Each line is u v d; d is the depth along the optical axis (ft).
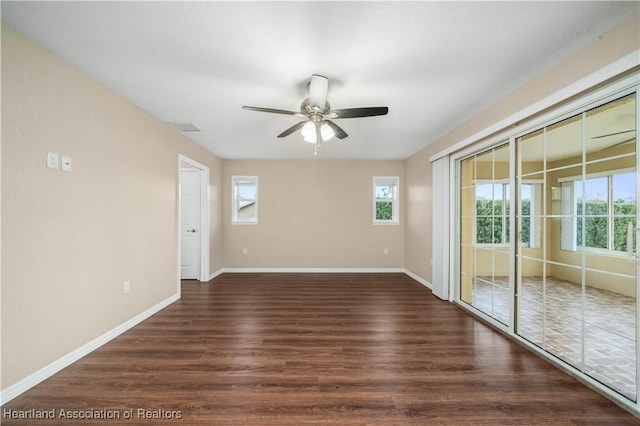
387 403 5.54
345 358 7.27
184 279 16.25
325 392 5.86
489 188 9.98
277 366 6.86
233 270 18.22
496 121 8.87
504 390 5.96
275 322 9.75
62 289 6.64
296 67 6.87
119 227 8.63
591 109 6.12
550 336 8.14
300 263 18.37
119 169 8.59
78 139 7.07
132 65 6.86
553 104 6.73
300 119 10.49
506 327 8.84
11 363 5.55
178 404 5.45
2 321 5.41
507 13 5.04
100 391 5.81
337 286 14.79
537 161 7.95
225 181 18.16
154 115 10.21
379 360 7.17
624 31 5.23
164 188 11.21
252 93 8.34
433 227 13.37
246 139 13.46
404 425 4.97
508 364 7.00
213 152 16.33
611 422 5.04
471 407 5.43
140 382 6.15
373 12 5.01
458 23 5.29
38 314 6.07
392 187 18.58
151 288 10.40
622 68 5.14
